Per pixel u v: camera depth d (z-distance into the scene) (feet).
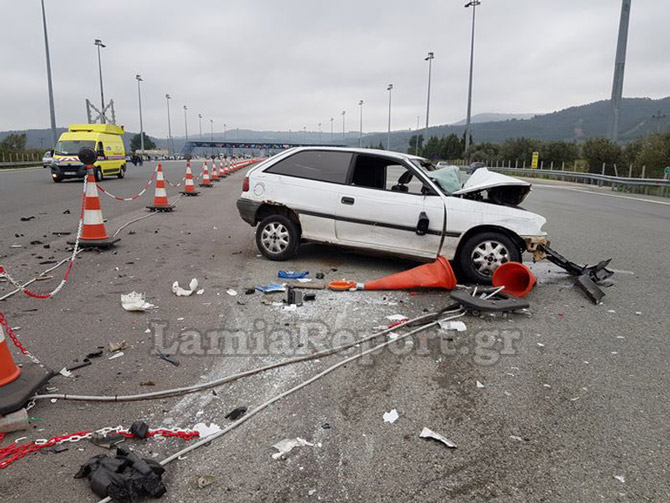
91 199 25.89
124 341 14.21
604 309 18.67
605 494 8.56
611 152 119.96
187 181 57.72
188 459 9.13
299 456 9.32
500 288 18.71
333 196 22.86
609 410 11.31
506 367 13.38
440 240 21.48
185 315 16.51
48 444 9.39
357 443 9.77
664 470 9.25
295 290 18.75
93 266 22.50
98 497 8.07
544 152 163.43
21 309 16.61
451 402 11.45
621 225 42.39
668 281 23.22
